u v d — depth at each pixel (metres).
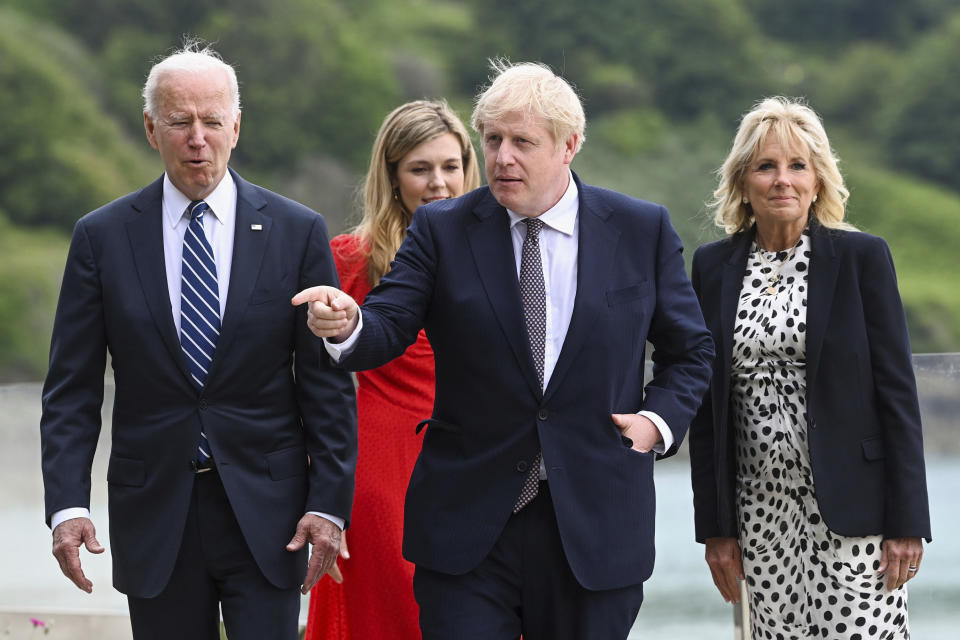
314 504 9.72
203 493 9.59
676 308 9.23
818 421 10.34
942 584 12.51
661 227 9.39
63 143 117.44
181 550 9.57
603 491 8.91
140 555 9.52
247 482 9.61
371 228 12.27
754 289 10.73
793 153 10.57
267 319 9.72
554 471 8.84
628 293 9.10
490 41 140.12
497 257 9.09
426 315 9.30
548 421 8.91
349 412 9.95
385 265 12.15
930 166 147.38
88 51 123.81
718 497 10.78
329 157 125.00
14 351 107.75
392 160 12.23
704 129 139.38
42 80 117.94
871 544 10.44
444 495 9.05
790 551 10.59
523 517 8.98
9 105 116.56
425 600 9.12
